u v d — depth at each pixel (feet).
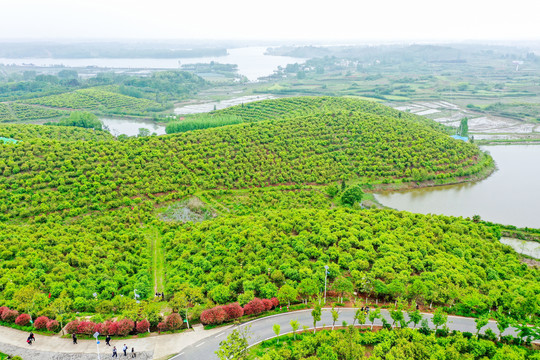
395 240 402.52
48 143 614.75
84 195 524.93
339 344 246.88
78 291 319.88
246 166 646.74
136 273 379.96
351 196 566.77
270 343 262.88
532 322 289.33
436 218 487.61
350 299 321.73
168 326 276.00
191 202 562.25
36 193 510.99
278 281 336.49
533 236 513.45
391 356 238.48
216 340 268.41
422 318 292.20
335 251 374.22
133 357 250.78
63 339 268.62
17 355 250.16
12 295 311.06
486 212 597.11
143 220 501.15
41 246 395.96
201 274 354.13
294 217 453.17
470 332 283.18
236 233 421.18
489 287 332.19
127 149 632.79
